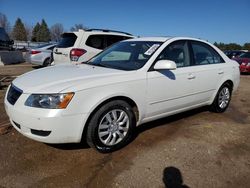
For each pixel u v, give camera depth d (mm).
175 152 3850
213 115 5664
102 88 3529
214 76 5270
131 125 3928
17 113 3381
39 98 3279
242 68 15312
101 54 5043
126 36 9266
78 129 3395
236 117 5680
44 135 3326
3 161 3430
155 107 4230
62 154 3658
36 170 3277
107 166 3412
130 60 4418
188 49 4902
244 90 9117
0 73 11430
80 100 3346
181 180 3203
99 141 3607
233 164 3641
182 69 4621
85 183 3062
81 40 8367
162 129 4688
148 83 4031
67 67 4320
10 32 67188
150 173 3303
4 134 4191
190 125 4957
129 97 3820
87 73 3809
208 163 3615
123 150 3848
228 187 3139
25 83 3586
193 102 4953
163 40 4648
